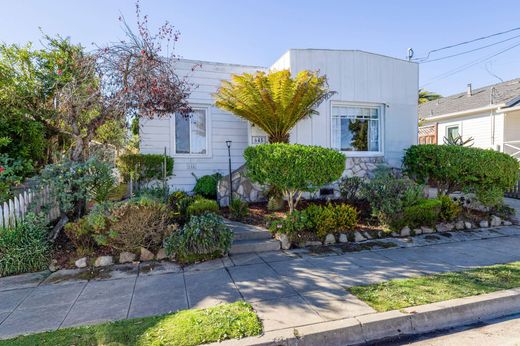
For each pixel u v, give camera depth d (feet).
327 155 18.49
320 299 10.91
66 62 21.83
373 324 9.35
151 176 25.79
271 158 18.03
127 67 18.17
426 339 9.27
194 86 27.94
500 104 41.14
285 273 13.65
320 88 24.30
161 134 27.30
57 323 9.48
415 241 18.70
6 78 20.61
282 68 27.50
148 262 15.16
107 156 28.07
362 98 28.14
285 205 24.34
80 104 18.19
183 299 11.14
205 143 28.71
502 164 23.57
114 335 8.55
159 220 16.16
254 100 23.32
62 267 14.43
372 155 28.60
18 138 18.62
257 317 9.62
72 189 17.10
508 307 11.00
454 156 23.76
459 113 47.24
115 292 11.84
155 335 8.54
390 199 19.84
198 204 19.04
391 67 29.32
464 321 10.30
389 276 13.12
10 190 16.53
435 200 21.56
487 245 18.06
